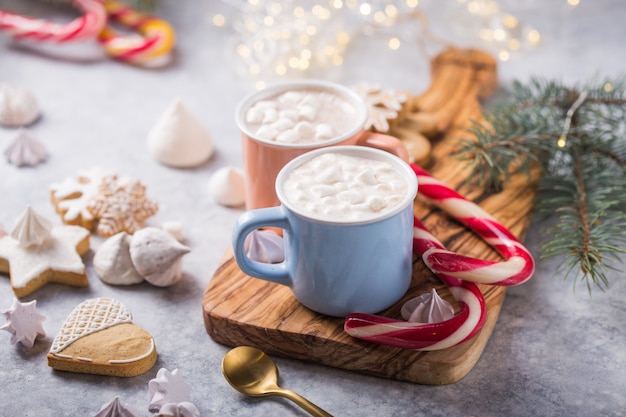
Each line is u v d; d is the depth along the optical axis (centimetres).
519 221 69
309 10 97
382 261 59
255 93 69
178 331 63
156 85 89
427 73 90
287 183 60
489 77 84
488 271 61
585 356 61
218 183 74
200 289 67
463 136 78
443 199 68
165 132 78
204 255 69
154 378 60
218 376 60
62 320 64
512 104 77
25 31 91
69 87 88
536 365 61
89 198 72
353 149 62
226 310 62
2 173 77
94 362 60
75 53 93
